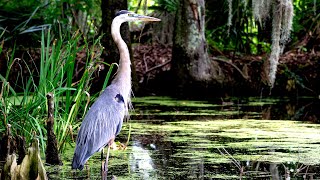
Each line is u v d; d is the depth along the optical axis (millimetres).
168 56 17797
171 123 11438
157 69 17125
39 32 16297
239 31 18344
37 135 8570
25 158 6051
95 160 8219
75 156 6949
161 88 16906
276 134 10133
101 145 6973
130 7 22328
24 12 16172
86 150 6898
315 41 18578
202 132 10359
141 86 16844
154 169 7535
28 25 16203
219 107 14273
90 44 17188
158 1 18703
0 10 15914
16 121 8352
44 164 7812
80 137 6988
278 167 7629
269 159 8125
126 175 7219
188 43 16141
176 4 17875
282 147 8930
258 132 10344
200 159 8172
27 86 8266
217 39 18953
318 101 15945
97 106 7129
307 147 8953
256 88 16891
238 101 15773
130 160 8141
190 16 16047
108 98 7258
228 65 17047
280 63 17422
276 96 17078
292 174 7203
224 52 18578
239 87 16688
